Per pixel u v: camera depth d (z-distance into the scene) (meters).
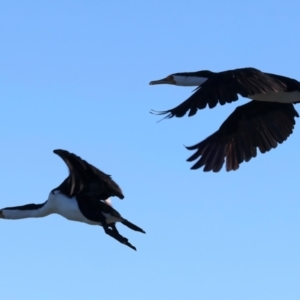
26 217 17.75
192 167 15.97
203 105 13.58
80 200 16.56
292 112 16.42
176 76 17.97
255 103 16.39
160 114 13.70
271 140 16.27
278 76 15.88
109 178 16.00
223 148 16.11
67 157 15.40
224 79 13.77
